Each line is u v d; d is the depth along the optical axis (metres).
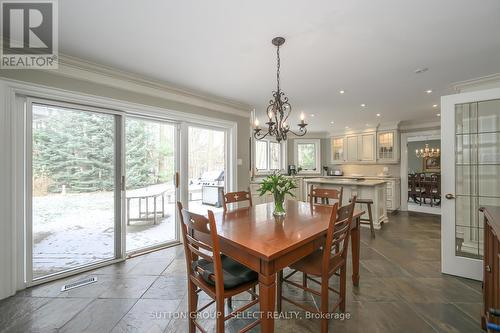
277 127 2.22
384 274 2.33
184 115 3.27
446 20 1.65
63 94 2.24
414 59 2.26
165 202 3.28
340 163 6.61
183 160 3.35
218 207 3.80
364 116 4.86
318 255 1.72
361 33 1.82
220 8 1.54
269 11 1.57
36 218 2.21
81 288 2.09
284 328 1.58
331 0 1.46
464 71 2.54
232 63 2.38
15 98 2.00
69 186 2.41
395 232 3.82
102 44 2.02
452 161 2.33
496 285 1.43
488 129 2.33
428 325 1.59
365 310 1.76
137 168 3.04
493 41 1.93
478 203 2.34
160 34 1.86
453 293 1.98
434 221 4.60
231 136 3.97
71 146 2.41
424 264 2.56
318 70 2.53
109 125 2.66
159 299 1.92
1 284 1.91
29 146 2.10
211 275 1.29
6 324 1.62
